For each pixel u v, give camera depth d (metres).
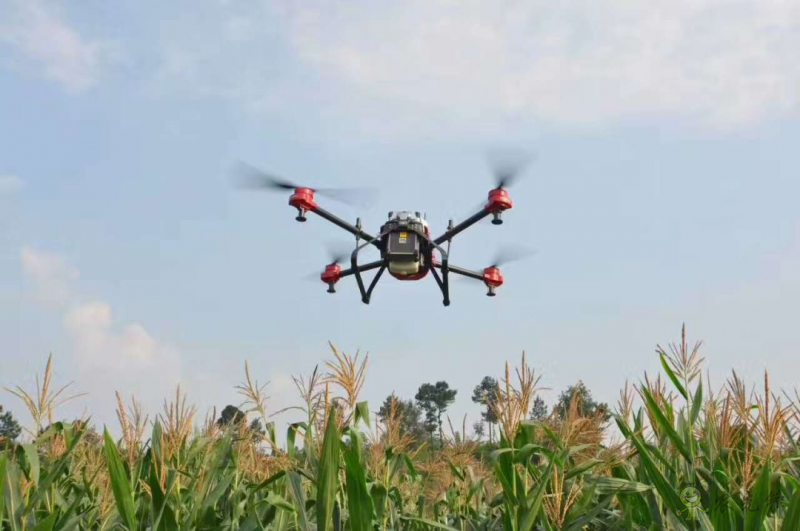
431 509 7.25
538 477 4.92
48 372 5.52
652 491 4.96
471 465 7.00
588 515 4.57
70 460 6.07
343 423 4.91
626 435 4.72
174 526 4.88
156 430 5.54
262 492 6.19
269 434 6.22
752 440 4.73
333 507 4.41
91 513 5.61
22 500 4.71
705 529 4.28
